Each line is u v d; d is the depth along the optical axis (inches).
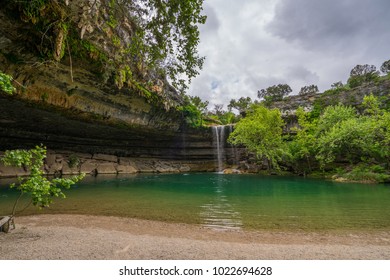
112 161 1286.9
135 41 441.4
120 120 969.5
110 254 195.9
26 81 594.2
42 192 216.1
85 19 428.8
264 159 1333.7
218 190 640.4
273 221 334.0
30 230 265.6
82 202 458.6
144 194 563.2
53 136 1085.8
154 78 987.9
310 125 1112.8
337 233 283.6
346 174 885.2
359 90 1444.4
